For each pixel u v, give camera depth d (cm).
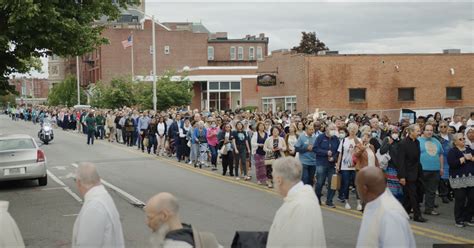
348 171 1270
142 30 8125
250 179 1769
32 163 1609
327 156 1289
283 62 4247
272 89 4441
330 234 994
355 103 3962
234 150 1780
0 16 1395
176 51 8338
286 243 466
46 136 3388
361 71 3972
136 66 8075
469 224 1077
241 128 1773
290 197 482
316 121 1606
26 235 1023
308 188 489
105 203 491
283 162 490
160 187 1600
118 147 3112
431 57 4062
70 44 1492
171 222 436
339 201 1367
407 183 1132
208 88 6438
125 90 5347
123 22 8462
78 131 4803
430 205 1191
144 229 1048
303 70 3928
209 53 8838
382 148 1178
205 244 430
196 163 2173
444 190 1355
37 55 1578
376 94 3991
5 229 529
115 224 493
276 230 477
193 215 1177
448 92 4097
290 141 1565
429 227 1068
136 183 1686
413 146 1127
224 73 6506
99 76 7956
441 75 4075
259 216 1162
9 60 1616
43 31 1420
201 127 2153
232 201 1356
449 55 4081
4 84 1820
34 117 6725
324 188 1588
